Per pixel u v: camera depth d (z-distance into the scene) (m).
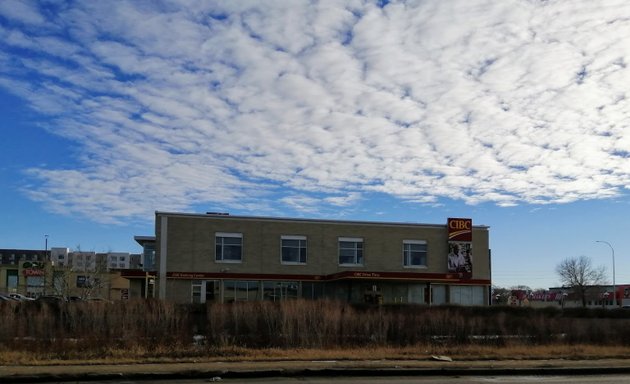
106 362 17.42
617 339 25.50
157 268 45.19
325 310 23.84
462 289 50.22
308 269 48.06
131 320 22.91
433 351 21.52
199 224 46.50
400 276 44.66
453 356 20.42
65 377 14.92
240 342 22.23
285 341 22.45
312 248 48.41
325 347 22.14
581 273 118.00
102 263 94.94
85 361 17.53
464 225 51.34
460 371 17.05
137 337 21.69
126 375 15.23
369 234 49.69
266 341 22.42
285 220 48.22
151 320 23.27
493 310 31.11
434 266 50.53
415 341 23.75
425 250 50.66
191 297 45.50
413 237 50.50
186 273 45.28
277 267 47.50
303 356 19.30
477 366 17.56
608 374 17.61
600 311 35.44
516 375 17.14
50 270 90.88
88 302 23.62
